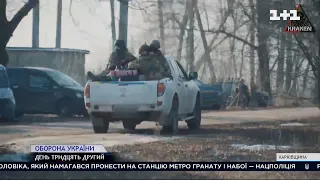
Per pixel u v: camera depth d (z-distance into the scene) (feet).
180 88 121.49
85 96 116.57
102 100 115.34
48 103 175.42
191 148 94.63
